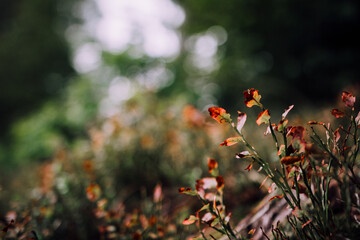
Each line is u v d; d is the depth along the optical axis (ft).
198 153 6.95
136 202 6.99
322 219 2.49
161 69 33.71
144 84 11.27
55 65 46.55
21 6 48.75
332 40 18.84
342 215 3.05
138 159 7.89
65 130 21.38
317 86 18.83
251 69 24.04
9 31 47.14
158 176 7.62
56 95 42.24
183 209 5.77
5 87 41.65
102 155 8.17
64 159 8.27
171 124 8.61
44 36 46.52
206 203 2.75
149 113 9.50
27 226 4.76
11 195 8.87
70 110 22.18
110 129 8.57
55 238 5.40
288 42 20.68
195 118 6.43
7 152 23.86
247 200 5.06
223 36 25.82
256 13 20.94
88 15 52.39
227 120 2.57
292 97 19.97
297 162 2.37
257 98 2.48
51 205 5.85
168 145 8.00
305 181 2.44
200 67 29.32
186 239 4.35
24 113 40.24
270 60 22.56
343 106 4.36
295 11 19.13
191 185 6.48
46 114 22.56
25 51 44.11
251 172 5.60
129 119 9.05
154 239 4.07
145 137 7.95
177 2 29.40
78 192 6.52
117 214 4.65
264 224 3.70
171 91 29.78
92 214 5.60
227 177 5.86
